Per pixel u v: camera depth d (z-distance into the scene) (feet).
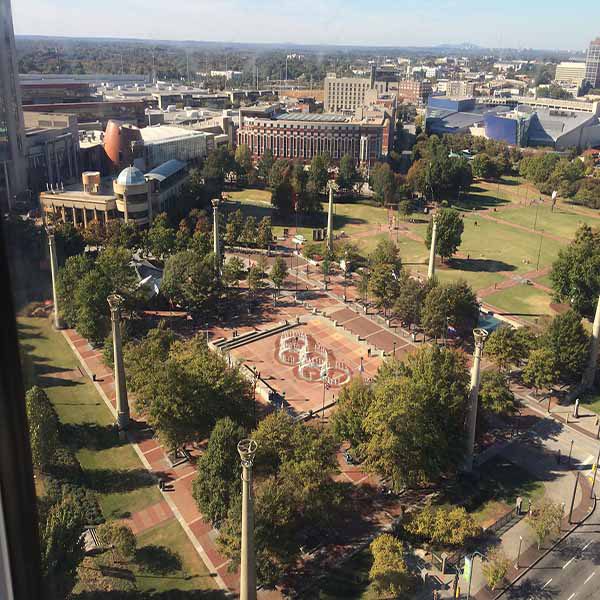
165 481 255.91
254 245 581.94
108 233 508.12
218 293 424.05
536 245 605.73
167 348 317.42
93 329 344.49
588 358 339.57
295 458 224.12
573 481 264.52
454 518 219.61
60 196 549.13
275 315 429.38
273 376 350.02
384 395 243.81
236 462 218.38
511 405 283.59
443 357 276.00
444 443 246.68
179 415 247.50
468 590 194.80
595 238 490.90
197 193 652.07
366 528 233.96
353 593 202.80
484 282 506.07
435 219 527.81
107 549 212.64
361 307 446.60
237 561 196.34
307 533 229.66
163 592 200.03
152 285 427.74
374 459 246.88
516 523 238.27
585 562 219.41
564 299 448.24
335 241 592.60
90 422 292.81
